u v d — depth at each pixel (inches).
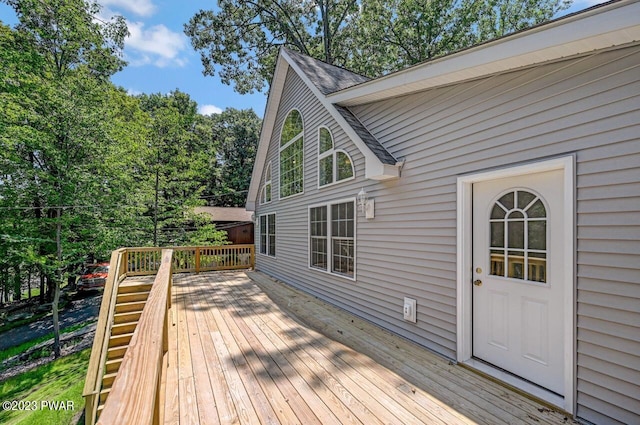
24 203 310.7
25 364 265.0
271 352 125.3
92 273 466.3
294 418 81.3
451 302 120.0
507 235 103.6
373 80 145.2
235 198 988.6
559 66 88.1
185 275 340.8
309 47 584.1
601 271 78.2
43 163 345.7
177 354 123.4
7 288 453.1
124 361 47.0
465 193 116.2
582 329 81.4
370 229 169.8
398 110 151.6
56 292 303.7
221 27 553.9
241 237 740.0
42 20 384.2
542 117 91.7
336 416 82.2
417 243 137.6
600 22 70.5
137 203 394.3
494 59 92.4
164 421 79.8
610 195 77.0
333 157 209.0
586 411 79.8
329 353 124.5
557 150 87.7
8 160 289.3
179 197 492.1
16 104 291.0
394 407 86.4
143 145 410.6
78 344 303.3
